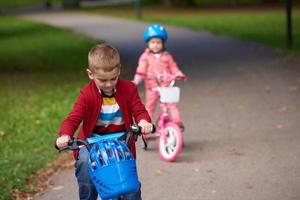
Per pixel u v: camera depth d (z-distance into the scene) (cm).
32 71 2048
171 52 2305
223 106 1241
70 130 504
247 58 2002
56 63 2223
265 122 1073
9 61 2341
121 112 525
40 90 1633
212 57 2091
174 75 903
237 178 764
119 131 534
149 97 922
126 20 4069
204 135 1003
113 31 3328
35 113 1307
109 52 489
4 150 996
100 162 475
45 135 1091
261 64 1841
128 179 469
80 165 511
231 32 2925
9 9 6725
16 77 1919
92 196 529
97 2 6856
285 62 1850
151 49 918
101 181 474
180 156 878
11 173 832
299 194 693
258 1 5453
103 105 518
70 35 3272
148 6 5562
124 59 2166
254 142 938
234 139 964
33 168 857
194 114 1178
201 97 1359
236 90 1420
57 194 748
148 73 912
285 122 1064
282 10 4469
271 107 1200
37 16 5175
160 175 793
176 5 5319
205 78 1642
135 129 500
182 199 698
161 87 885
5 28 4050
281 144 916
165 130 869
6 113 1323
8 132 1138
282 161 827
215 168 812
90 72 503
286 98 1283
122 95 523
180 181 764
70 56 2406
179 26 3456
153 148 927
